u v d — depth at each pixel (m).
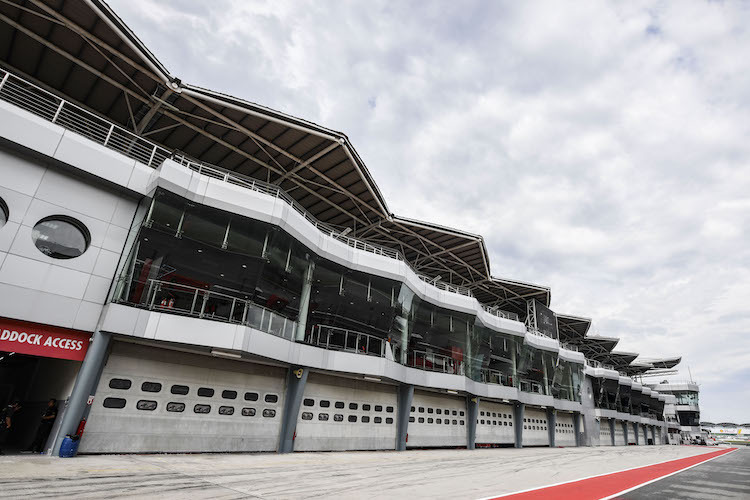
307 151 20.89
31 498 6.38
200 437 14.25
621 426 53.38
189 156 21.75
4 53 16.12
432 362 24.36
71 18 14.27
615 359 67.44
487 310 32.31
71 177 12.84
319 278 19.02
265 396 16.55
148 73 16.05
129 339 12.97
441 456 19.61
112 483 7.88
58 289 11.97
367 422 20.53
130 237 13.66
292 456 15.30
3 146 11.69
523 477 12.46
